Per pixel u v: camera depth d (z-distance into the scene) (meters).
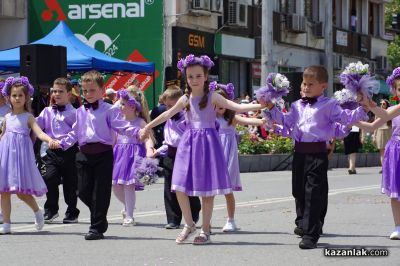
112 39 28.56
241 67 33.09
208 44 30.11
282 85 8.38
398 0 51.81
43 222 10.12
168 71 28.02
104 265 7.51
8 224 9.76
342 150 26.70
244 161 22.48
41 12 29.23
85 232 9.92
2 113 10.95
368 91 8.20
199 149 8.66
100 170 9.23
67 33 22.36
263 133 24.44
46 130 10.84
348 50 42.72
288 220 11.11
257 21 33.47
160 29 28.12
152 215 11.86
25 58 17.20
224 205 13.12
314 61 39.09
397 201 9.13
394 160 9.08
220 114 10.05
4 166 9.67
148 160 10.46
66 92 10.79
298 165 8.66
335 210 12.21
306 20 37.47
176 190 8.71
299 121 8.55
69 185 10.91
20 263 7.66
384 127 20.98
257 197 14.63
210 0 29.22
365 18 45.84
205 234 8.84
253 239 9.21
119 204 13.34
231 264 7.53
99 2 28.62
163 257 7.94
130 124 9.72
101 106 9.28
